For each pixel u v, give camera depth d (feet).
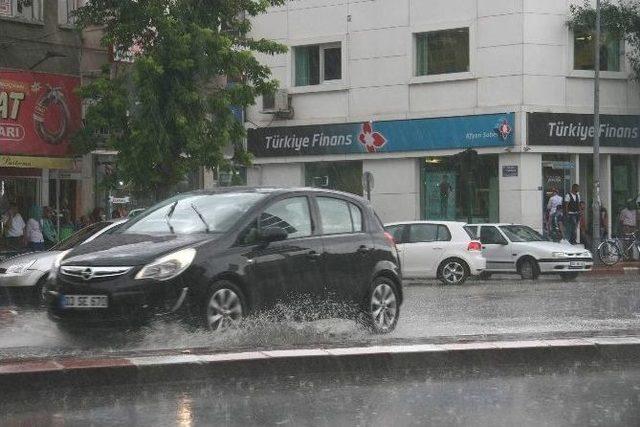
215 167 110.93
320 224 50.60
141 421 29.32
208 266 45.19
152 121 106.01
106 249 46.44
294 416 29.91
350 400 32.78
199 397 33.50
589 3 139.64
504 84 138.51
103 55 122.62
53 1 117.70
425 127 144.77
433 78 144.05
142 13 107.45
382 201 149.89
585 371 40.04
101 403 32.50
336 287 50.31
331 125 153.17
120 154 108.88
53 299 46.14
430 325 58.23
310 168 157.89
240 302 46.29
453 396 33.55
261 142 160.04
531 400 32.58
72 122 118.32
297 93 156.25
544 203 139.33
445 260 105.50
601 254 130.21
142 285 44.29
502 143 138.31
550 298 80.69
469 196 131.54
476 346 40.91
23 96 113.60
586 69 141.28
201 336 44.86
